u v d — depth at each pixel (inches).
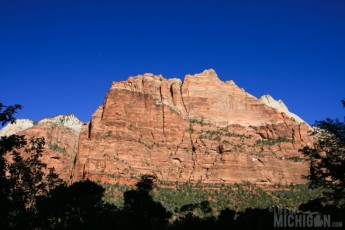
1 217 1102.4
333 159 1589.6
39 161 1288.1
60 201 1314.0
